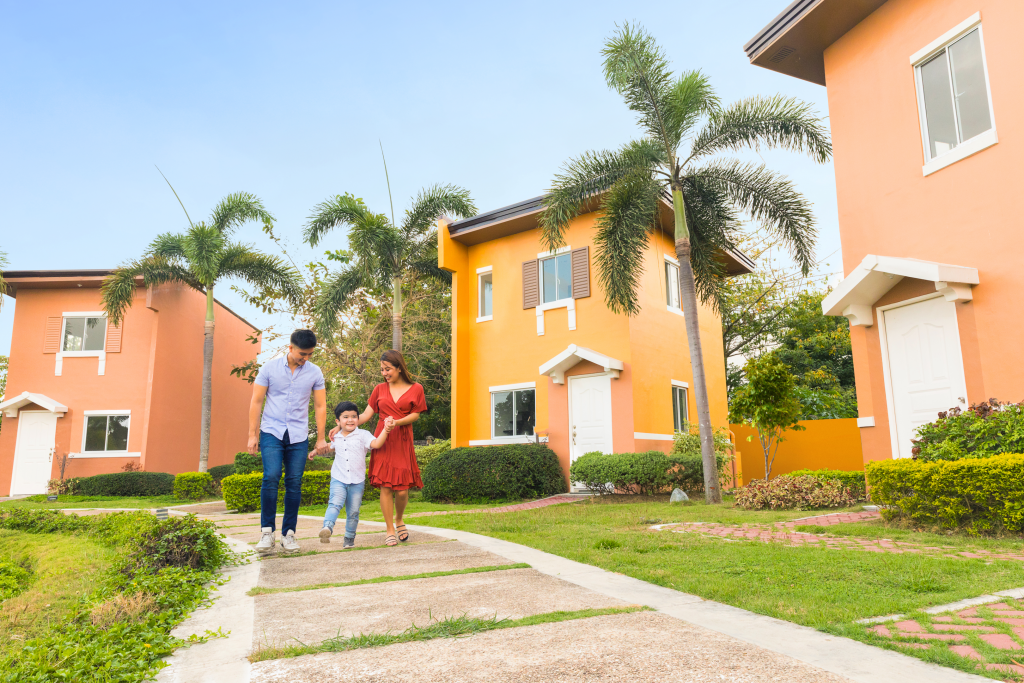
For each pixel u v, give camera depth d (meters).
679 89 10.24
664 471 11.05
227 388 22.92
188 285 19.97
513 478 12.16
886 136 8.45
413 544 5.65
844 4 8.62
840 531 6.09
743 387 10.77
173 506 12.59
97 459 18.47
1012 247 6.90
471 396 15.17
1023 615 3.00
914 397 7.96
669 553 5.02
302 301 19.84
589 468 11.74
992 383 6.98
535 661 2.37
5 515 8.27
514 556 4.90
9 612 3.52
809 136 10.38
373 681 2.18
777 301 21.81
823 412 18.28
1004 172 7.03
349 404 5.85
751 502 8.99
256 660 2.45
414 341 18.75
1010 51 7.06
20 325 19.44
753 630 2.81
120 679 2.24
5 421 18.92
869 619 2.99
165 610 3.32
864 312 8.49
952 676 2.20
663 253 14.59
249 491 10.98
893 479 6.35
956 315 7.45
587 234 13.82
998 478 5.39
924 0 8.05
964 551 4.89
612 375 12.77
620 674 2.22
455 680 2.18
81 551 5.74
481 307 15.46
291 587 3.87
